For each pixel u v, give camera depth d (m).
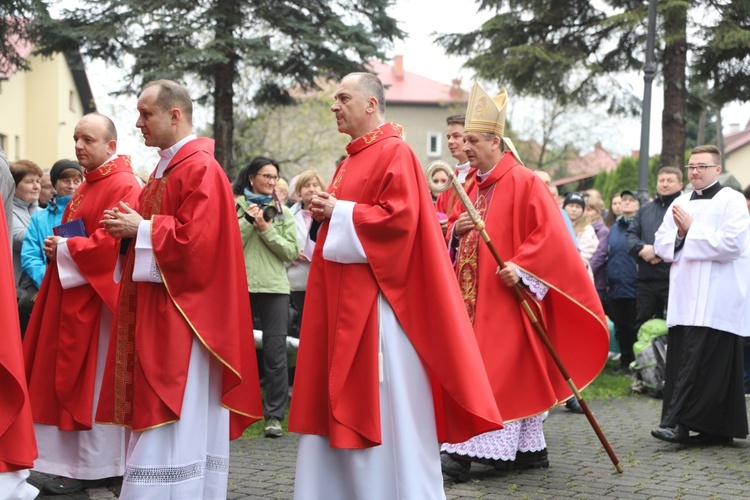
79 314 4.76
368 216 3.81
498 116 5.25
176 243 3.89
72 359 4.73
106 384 4.16
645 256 8.09
